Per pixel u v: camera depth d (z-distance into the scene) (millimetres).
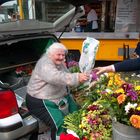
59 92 3082
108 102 2188
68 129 2674
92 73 2873
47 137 3152
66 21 3924
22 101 3285
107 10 7297
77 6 3871
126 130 2068
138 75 3438
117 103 2109
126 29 7277
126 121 2059
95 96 2957
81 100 3303
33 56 3840
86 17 7176
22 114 2926
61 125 2947
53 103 3039
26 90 3406
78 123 2699
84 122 2584
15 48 3814
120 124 2084
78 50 6887
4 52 3678
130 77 3299
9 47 3742
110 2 7223
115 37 6973
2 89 2721
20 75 3748
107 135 2461
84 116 2691
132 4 7070
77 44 6887
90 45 3213
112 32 7125
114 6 7219
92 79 2920
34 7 6121
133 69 2424
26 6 6219
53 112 3008
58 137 2928
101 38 6984
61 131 2928
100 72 2551
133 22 7207
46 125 3092
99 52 7078
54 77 2867
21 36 3070
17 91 3535
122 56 7082
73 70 3584
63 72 2949
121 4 7098
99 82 2930
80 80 2877
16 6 5414
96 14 7281
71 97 3350
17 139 2758
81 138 2555
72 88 3426
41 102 3023
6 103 2688
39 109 3039
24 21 3695
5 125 2643
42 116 3035
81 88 3410
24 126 2799
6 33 2926
